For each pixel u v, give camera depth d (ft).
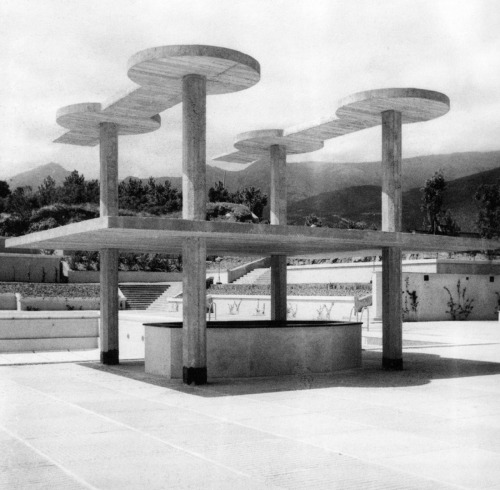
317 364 48.60
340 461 23.40
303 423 30.14
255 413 32.68
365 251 58.34
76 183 308.19
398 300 50.52
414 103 47.34
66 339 72.54
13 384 43.73
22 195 298.56
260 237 42.34
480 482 20.83
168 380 45.39
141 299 158.20
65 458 23.94
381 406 34.58
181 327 47.91
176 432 28.25
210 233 39.04
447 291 119.96
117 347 55.98
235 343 46.19
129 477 21.44
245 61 39.81
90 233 38.96
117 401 36.52
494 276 125.80
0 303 139.54
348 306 110.93
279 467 22.62
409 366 52.65
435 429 28.84
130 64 40.37
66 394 39.22
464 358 58.59
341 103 48.34
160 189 317.42
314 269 155.22
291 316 123.03
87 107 50.88
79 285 159.02
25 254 169.89
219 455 24.26
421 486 20.40
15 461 23.52
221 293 152.25
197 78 42.01
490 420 30.86
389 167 49.47
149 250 58.23
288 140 59.57
